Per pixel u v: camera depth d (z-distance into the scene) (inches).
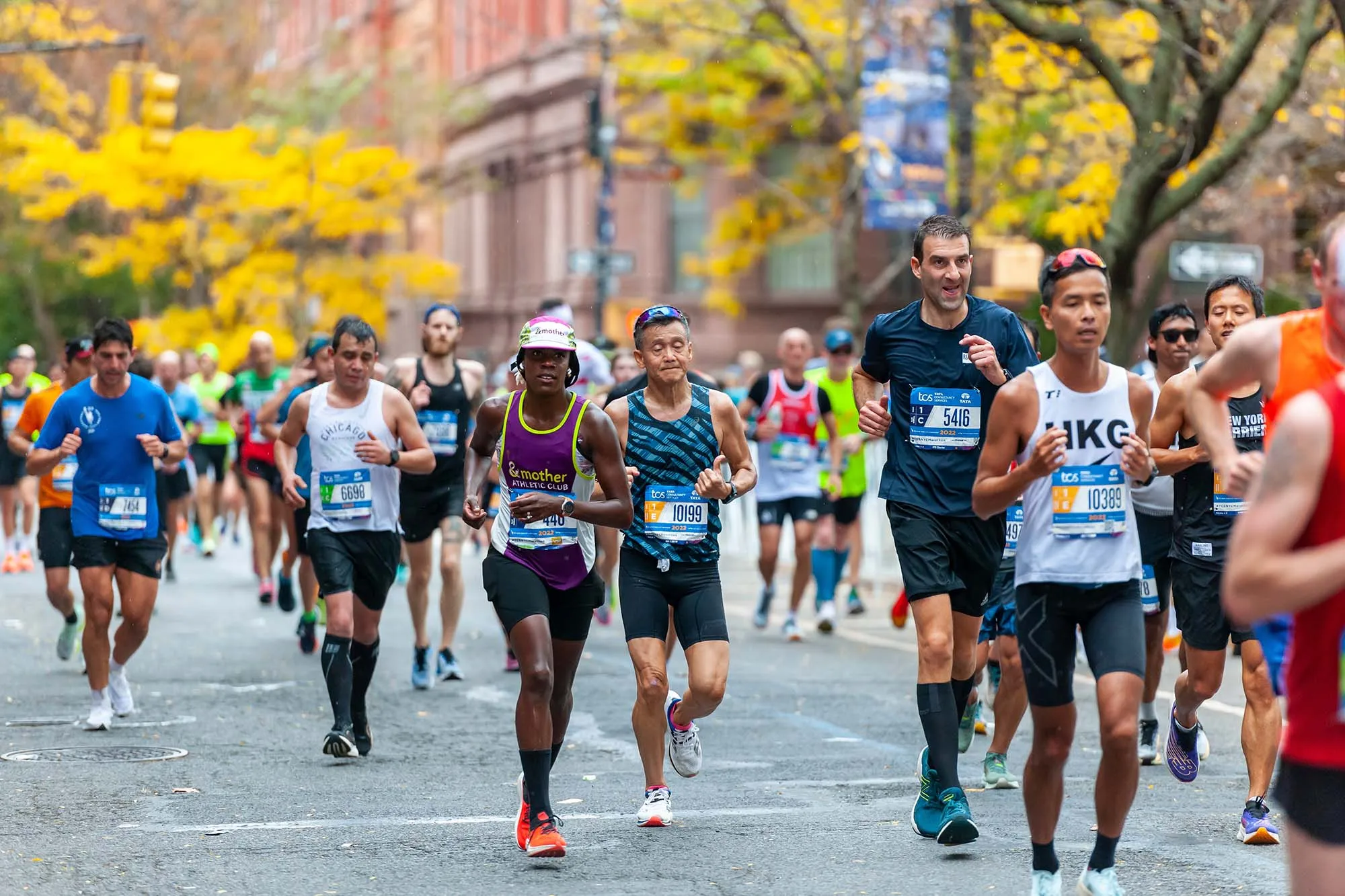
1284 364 316.5
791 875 422.0
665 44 1964.8
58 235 2795.3
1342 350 265.9
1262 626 362.3
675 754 495.5
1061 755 380.8
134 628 656.4
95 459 647.8
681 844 458.0
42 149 2288.4
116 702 671.8
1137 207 1027.3
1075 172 1235.9
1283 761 250.1
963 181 1261.1
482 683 789.9
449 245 3604.8
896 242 2743.6
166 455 654.5
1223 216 1406.3
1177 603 503.8
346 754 584.1
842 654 896.9
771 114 2143.2
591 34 2753.4
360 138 2977.4
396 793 532.4
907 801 518.6
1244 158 1136.8
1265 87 1184.2
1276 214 1385.3
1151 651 585.9
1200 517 494.9
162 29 2669.8
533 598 445.4
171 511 1238.9
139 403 646.5
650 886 412.2
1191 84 1179.3
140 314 2938.0
